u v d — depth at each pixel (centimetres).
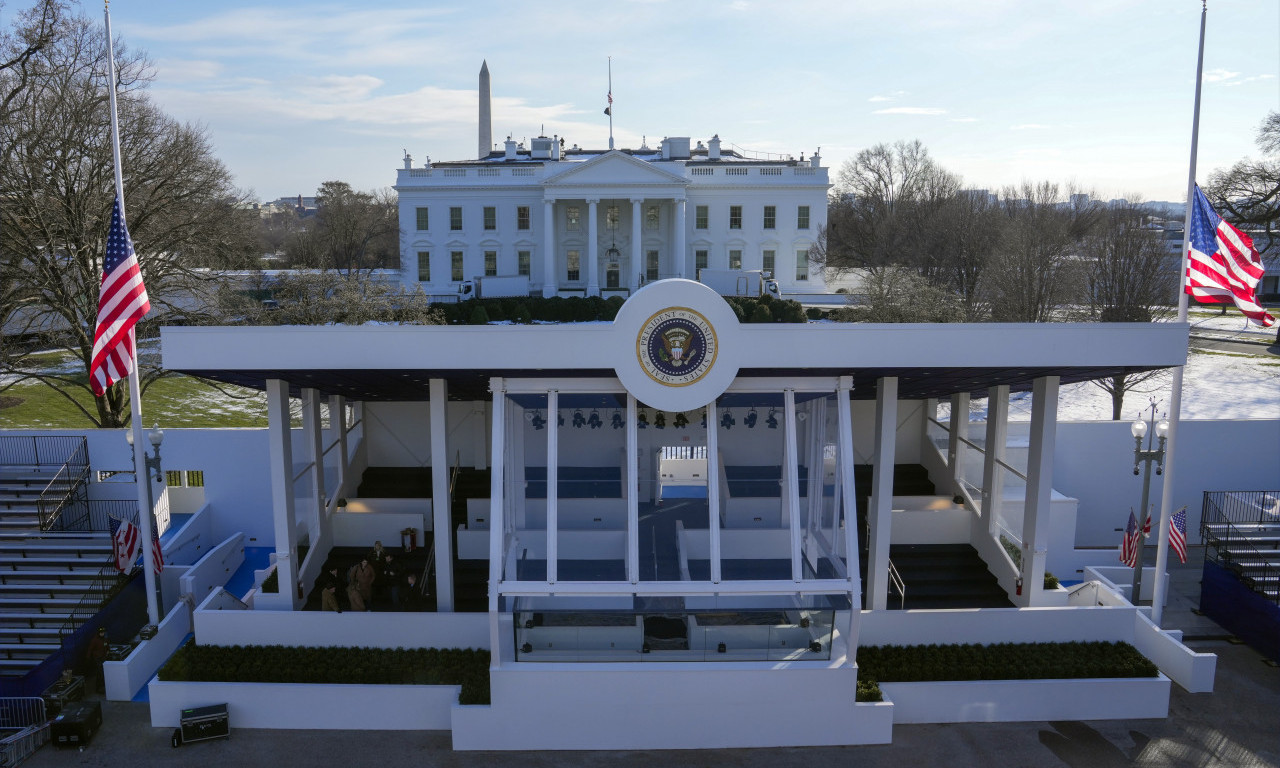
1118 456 3052
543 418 2530
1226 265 2069
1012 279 5447
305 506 2356
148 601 2170
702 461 2759
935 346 1822
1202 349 7144
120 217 2075
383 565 2255
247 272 5897
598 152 9988
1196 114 2091
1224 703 1973
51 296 3866
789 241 8638
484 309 6209
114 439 2961
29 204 3547
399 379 2059
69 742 1767
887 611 2039
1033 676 1920
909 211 9412
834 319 6031
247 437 2977
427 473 2827
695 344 1803
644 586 1791
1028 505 2148
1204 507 2722
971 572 2367
